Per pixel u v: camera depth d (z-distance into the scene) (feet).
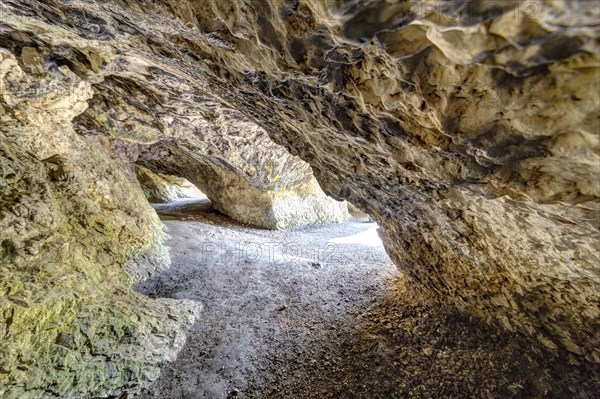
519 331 10.34
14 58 10.58
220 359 11.86
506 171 4.68
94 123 17.16
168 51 8.75
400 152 6.70
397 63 4.09
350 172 10.14
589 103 2.98
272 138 12.21
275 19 4.60
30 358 7.55
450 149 5.17
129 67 11.71
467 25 2.96
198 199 51.03
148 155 31.60
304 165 33.65
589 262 6.03
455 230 9.34
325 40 4.57
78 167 15.70
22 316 7.50
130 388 9.88
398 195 9.66
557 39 2.68
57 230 10.48
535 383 9.08
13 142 11.06
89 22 7.69
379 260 23.07
